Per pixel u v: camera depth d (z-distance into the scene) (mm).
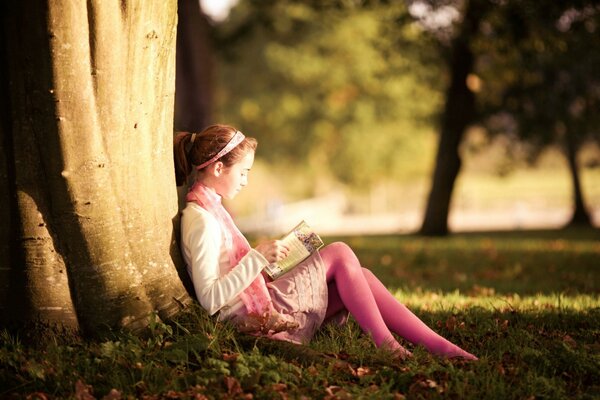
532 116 26484
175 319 4934
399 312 5188
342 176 56125
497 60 23656
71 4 4512
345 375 4598
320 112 51969
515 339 5531
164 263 5012
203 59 21500
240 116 51781
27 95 4621
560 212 45844
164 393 4246
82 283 4812
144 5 4871
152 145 5039
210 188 5059
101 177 4758
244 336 4824
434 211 23984
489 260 13102
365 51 48281
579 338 5914
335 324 5348
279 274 4902
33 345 4742
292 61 48344
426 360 4828
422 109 47719
